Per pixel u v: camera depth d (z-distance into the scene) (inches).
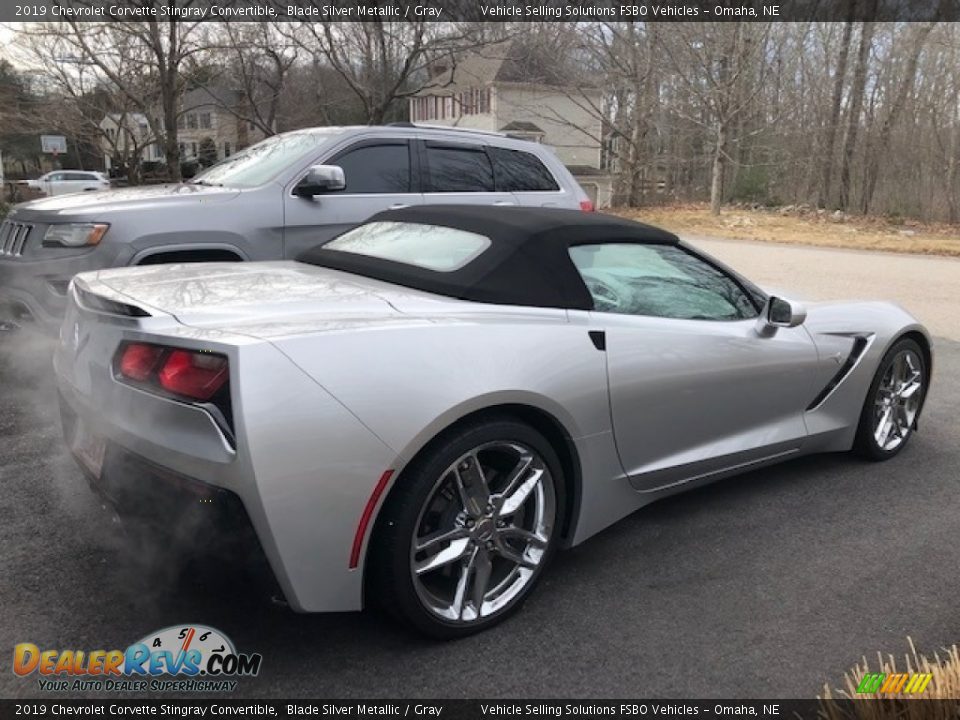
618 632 105.3
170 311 97.1
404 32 785.6
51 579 111.3
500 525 105.0
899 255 681.6
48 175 1405.0
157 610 105.2
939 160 1100.5
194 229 204.7
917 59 1119.6
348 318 99.7
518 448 105.3
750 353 139.3
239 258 213.6
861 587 119.0
